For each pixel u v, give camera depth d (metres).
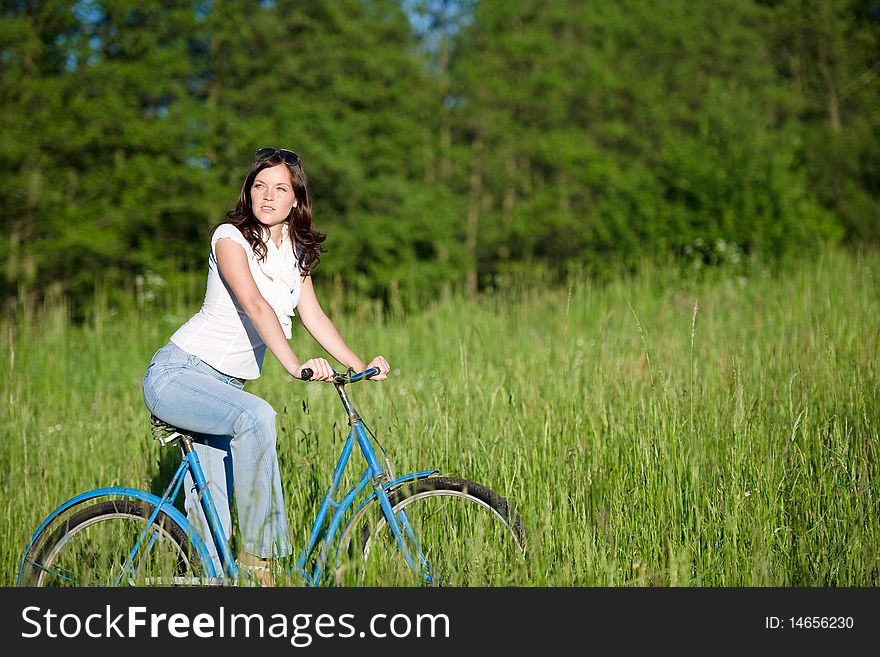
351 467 7.41
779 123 65.88
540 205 57.19
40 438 8.87
